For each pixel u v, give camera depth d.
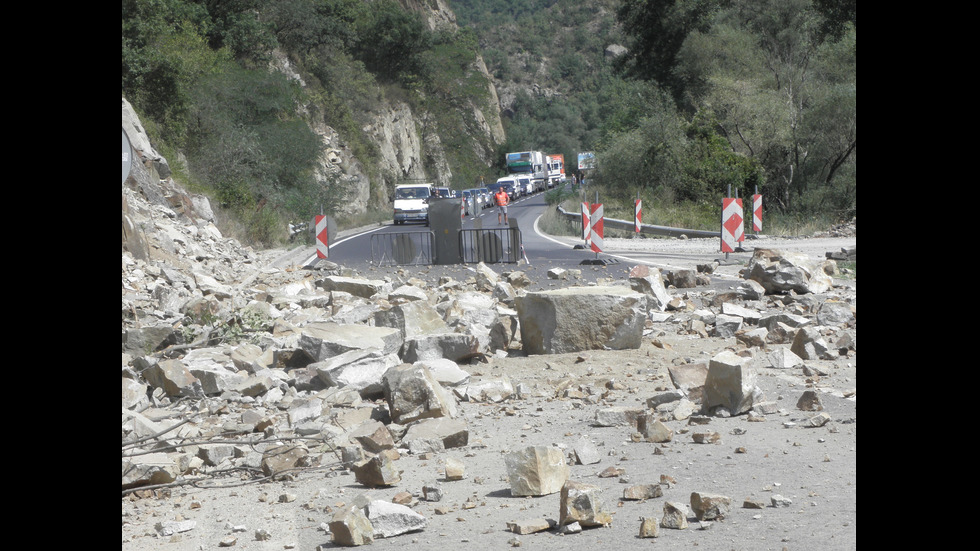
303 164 45.19
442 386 7.45
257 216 32.62
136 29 33.06
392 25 90.25
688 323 10.64
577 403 7.15
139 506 5.01
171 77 34.41
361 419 6.82
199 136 36.50
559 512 4.43
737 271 17.31
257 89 44.62
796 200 37.44
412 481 5.27
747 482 4.77
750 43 45.50
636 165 41.16
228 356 9.32
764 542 3.84
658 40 56.59
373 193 67.81
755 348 9.19
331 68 70.12
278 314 12.46
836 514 4.13
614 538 4.03
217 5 51.97
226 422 6.94
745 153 40.09
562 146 173.25
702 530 4.06
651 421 6.04
